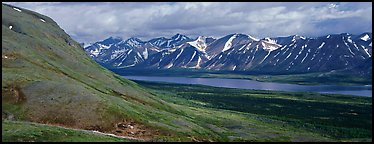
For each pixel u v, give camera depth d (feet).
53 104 384.88
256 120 632.38
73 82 515.91
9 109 374.43
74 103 389.39
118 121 379.55
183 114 582.76
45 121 363.56
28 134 271.90
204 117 586.86
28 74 469.57
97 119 372.79
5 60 511.81
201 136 393.91
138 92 638.12
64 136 281.74
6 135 266.16
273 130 520.83
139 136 357.61
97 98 406.41
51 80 483.92
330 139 469.57
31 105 381.81
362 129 608.60
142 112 440.45
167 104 625.82
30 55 576.61
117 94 571.69
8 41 589.32
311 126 613.93
